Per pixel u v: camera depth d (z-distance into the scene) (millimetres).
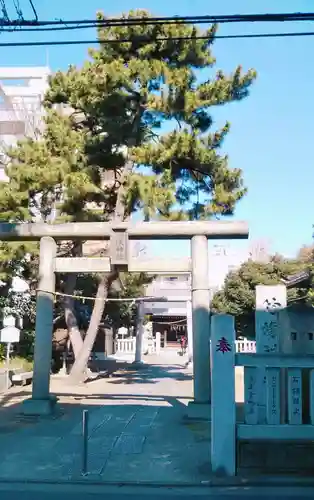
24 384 19750
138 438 10688
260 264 33219
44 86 38719
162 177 16688
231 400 8070
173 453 9461
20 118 34344
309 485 7574
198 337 13336
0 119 34062
